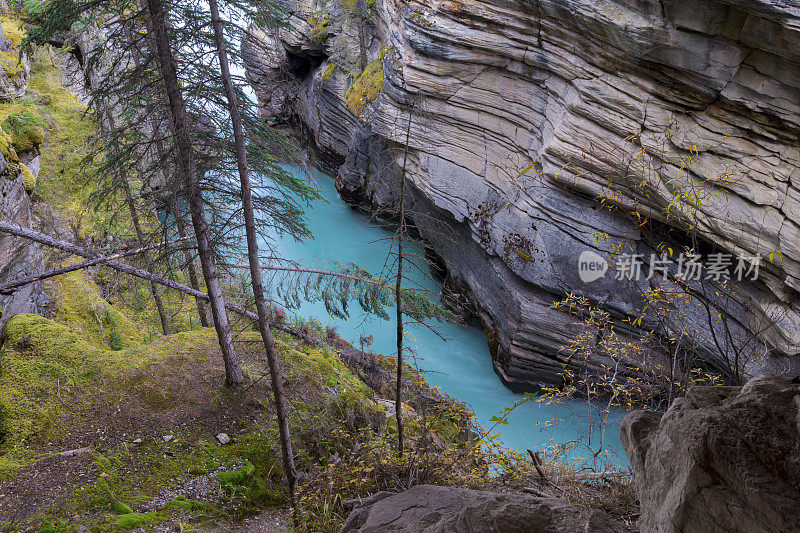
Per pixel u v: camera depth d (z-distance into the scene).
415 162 20.73
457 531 3.63
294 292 12.59
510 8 15.09
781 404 2.69
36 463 9.20
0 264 12.62
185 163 8.99
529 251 17.38
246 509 9.27
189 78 8.78
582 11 13.09
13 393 10.66
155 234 10.56
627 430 3.42
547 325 17.59
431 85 18.09
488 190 18.78
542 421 16.86
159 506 8.80
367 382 16.31
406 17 17.44
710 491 2.47
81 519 8.05
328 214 29.02
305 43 29.14
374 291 12.30
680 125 12.95
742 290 13.54
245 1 8.11
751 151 12.25
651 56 12.62
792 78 11.13
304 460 10.45
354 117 25.92
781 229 12.00
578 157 14.86
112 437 10.20
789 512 2.22
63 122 24.09
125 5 8.95
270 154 9.40
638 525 3.29
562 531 3.41
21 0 16.45
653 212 13.81
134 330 17.50
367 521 4.43
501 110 17.58
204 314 16.47
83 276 18.11
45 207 19.19
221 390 11.80
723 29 11.40
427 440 8.38
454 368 20.30
